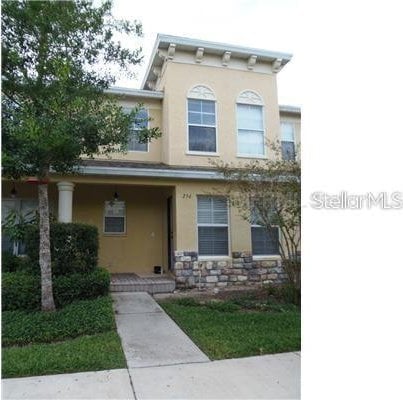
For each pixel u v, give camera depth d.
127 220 10.95
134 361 4.28
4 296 6.45
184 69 10.94
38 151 5.56
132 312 6.71
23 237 8.07
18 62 5.94
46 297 6.27
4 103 5.92
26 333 5.02
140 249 10.96
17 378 3.79
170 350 4.68
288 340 4.95
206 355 4.51
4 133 5.42
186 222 9.63
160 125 11.41
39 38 6.20
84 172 8.50
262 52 11.23
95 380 3.75
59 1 6.23
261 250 10.35
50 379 3.77
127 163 10.00
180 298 8.11
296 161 7.53
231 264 9.87
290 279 7.83
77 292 7.00
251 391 3.53
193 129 10.83
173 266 9.92
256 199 7.55
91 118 5.80
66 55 6.39
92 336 5.13
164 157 10.95
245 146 11.20
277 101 11.60
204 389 3.57
